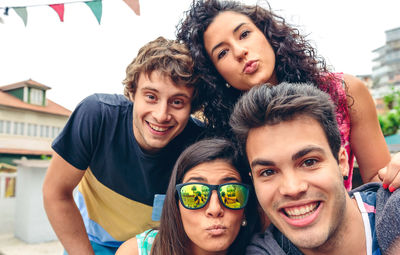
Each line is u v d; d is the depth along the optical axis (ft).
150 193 2.75
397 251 1.62
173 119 2.32
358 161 2.78
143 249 2.26
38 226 12.75
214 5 2.50
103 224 3.02
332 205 1.62
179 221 2.11
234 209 1.98
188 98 2.34
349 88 2.67
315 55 2.75
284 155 1.61
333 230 1.65
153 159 2.57
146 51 2.31
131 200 2.80
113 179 2.75
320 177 1.59
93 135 2.58
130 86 2.40
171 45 2.39
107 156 2.66
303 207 1.60
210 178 2.00
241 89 2.51
